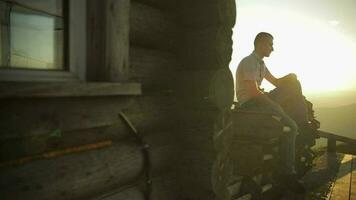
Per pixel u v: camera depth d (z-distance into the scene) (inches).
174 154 102.3
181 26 102.5
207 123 98.8
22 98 52.2
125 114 82.9
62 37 67.9
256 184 145.6
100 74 71.3
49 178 57.8
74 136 67.4
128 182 80.2
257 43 175.3
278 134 153.7
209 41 97.1
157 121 95.5
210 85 96.1
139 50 88.2
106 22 70.2
